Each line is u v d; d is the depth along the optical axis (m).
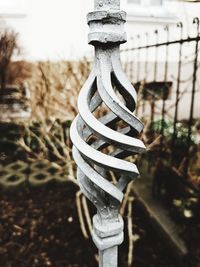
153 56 6.24
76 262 2.97
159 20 6.23
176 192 3.36
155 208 3.48
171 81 6.20
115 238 1.25
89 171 1.11
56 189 4.43
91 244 3.24
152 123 3.96
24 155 5.11
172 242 2.93
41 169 4.70
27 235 3.41
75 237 3.35
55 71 5.04
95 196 1.19
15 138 5.27
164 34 6.36
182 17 5.84
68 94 4.51
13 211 3.87
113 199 1.15
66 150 3.71
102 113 3.79
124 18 1.10
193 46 5.66
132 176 1.10
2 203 4.05
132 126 1.11
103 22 1.08
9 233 3.44
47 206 3.98
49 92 4.70
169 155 3.85
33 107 5.00
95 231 1.27
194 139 4.07
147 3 6.34
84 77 4.32
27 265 2.95
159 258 2.93
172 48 6.30
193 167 3.52
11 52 5.74
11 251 3.15
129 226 2.93
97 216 1.29
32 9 5.83
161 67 6.26
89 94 1.16
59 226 3.55
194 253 2.64
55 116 4.76
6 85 5.77
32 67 5.79
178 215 3.15
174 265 2.82
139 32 6.24
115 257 1.29
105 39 1.08
